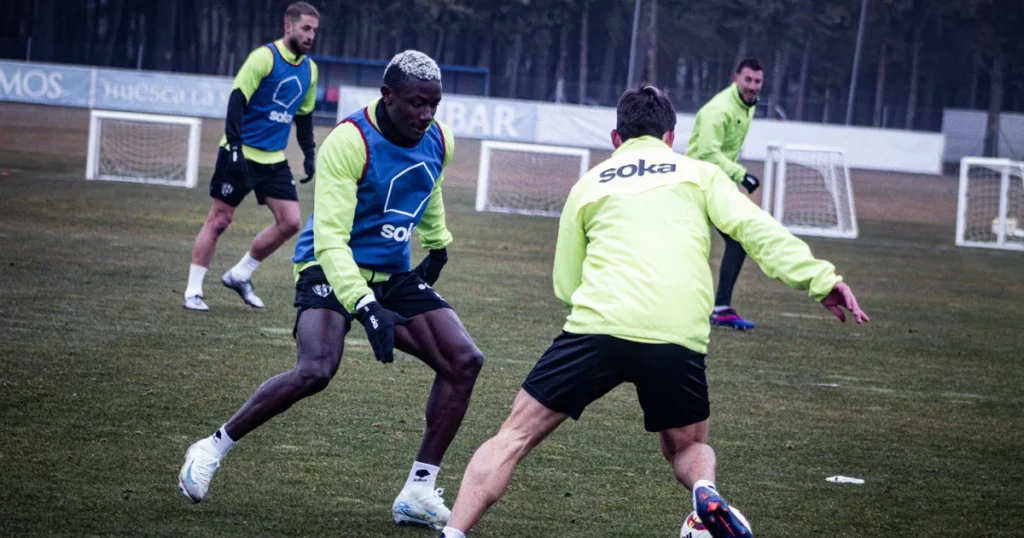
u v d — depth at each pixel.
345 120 9.58
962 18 135.12
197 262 19.17
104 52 118.12
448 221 39.16
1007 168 43.03
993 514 10.70
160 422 12.20
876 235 44.78
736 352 19.11
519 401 8.41
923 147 76.31
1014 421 14.95
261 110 18.67
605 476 11.39
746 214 8.23
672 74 141.25
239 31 133.38
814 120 129.62
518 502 10.39
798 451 12.88
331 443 11.98
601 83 142.88
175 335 16.97
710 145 20.98
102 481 10.09
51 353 15.20
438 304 10.00
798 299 26.42
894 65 144.00
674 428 8.52
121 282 21.45
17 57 111.19
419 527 9.56
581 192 8.73
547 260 30.20
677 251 8.30
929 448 13.29
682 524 9.96
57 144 56.16
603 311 8.16
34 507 9.27
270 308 19.88
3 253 23.97
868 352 19.86
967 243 42.72
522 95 115.12
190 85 80.75
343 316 9.65
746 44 137.25
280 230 19.16
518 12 133.75
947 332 22.64
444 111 78.62
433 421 9.70
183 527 9.06
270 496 10.09
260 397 9.23
